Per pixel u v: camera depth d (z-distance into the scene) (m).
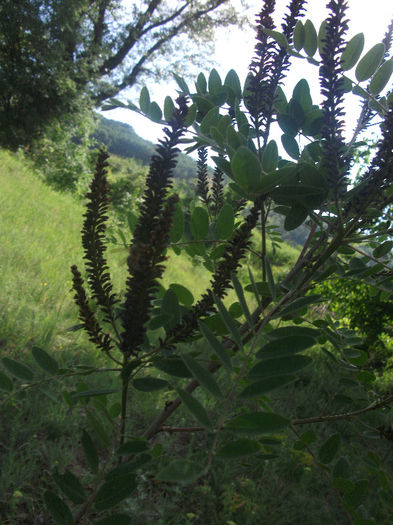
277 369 0.87
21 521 2.38
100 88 21.83
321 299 1.15
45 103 20.59
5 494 2.43
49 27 19.66
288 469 3.58
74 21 20.06
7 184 11.02
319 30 1.28
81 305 1.08
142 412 3.70
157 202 0.97
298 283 1.29
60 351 4.18
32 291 5.34
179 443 3.45
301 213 1.24
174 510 2.81
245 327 1.36
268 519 2.94
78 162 20.25
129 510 2.54
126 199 17.97
